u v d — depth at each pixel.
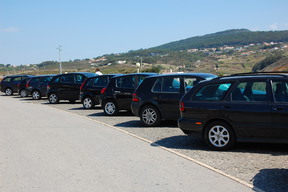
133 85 13.30
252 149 7.32
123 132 9.87
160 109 10.45
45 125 11.58
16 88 31.19
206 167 6.03
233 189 4.88
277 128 6.73
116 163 6.45
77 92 19.64
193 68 187.50
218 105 7.33
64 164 6.46
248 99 7.08
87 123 11.87
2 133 10.17
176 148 7.66
